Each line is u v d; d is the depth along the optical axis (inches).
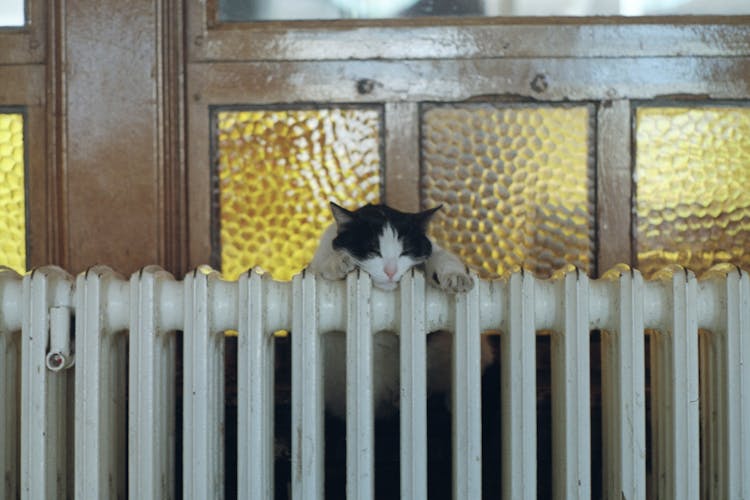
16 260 73.0
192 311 54.3
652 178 73.0
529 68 72.3
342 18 74.1
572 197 73.3
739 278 54.8
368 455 54.4
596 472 66.9
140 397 54.4
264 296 54.9
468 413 54.5
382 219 60.4
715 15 72.6
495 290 55.7
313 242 74.1
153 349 54.7
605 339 58.2
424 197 73.4
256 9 73.9
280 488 64.0
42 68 71.8
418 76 72.6
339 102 72.8
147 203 71.4
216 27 72.5
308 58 72.6
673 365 54.9
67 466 60.4
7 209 72.9
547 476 65.9
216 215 73.5
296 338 54.4
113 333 56.6
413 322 54.2
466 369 54.4
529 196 73.4
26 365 54.2
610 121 72.4
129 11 70.9
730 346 54.8
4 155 72.6
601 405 65.0
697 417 54.5
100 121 71.2
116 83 71.2
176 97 72.1
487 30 72.3
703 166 73.1
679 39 72.1
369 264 58.5
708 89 72.2
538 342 72.3
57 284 55.6
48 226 71.7
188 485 54.6
